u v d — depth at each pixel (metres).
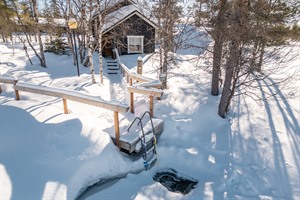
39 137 5.40
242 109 8.88
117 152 5.87
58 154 5.08
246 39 6.95
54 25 18.05
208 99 9.32
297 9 9.53
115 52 16.78
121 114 7.58
